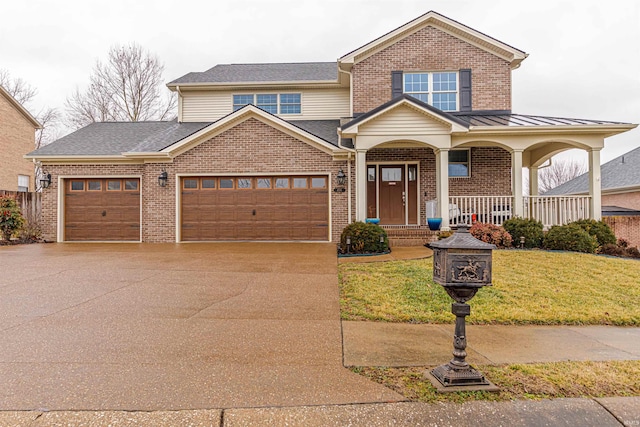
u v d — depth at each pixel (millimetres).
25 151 21703
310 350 3963
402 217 13992
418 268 7645
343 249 10047
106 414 2674
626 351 4090
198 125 15711
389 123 11477
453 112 14000
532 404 2900
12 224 12891
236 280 7016
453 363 3232
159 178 12922
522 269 7645
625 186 18281
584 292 6320
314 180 12977
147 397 2910
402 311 5387
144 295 5969
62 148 13977
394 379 3289
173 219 13008
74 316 4918
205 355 3766
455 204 13344
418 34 14219
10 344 3959
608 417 2775
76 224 13633
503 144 11727
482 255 3211
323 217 12945
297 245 11984
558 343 4332
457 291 3238
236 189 13086
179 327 4582
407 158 13844
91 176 13523
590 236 9922
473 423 2688
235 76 16391
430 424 2670
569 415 2791
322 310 5383
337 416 2723
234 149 12953
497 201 12070
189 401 2865
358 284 6633
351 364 3615
